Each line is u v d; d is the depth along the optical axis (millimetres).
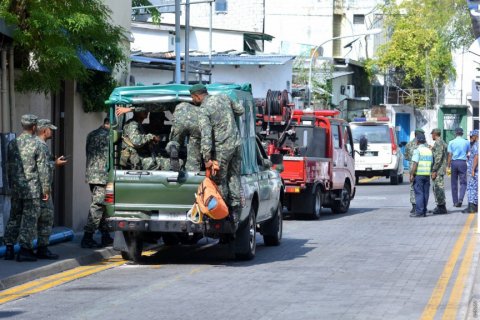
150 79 53562
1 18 20469
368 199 45375
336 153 36188
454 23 74812
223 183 19938
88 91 27297
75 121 26953
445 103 89062
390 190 53219
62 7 21844
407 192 51156
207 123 19562
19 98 23578
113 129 20500
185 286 17672
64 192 26859
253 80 60344
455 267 20422
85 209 28109
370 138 58312
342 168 36781
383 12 89125
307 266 20688
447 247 24344
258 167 22984
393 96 90625
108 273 19688
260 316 14484
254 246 21969
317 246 24922
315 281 18297
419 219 33562
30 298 16328
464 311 15023
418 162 34250
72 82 26609
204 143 19500
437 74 87500
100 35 23141
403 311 14984
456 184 38875
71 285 17875
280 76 61469
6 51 21656
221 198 19625
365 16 92500
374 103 91062
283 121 34844
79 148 27375
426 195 34531
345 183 37469
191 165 20172
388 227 30438
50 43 21406
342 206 37031
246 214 21062
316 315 14570
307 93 64438
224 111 19750
